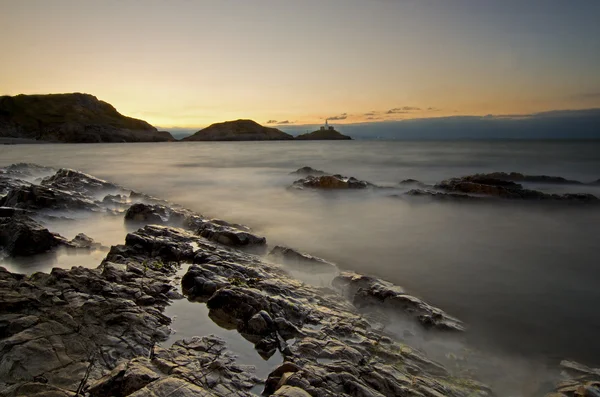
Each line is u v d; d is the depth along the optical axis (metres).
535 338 13.12
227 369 9.27
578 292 16.80
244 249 19.97
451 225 28.00
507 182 40.28
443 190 39.34
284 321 11.48
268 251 20.45
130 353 9.67
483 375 10.71
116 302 11.74
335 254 21.75
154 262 16.52
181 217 25.33
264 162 88.56
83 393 7.92
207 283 13.80
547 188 44.00
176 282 14.80
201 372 8.96
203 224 22.33
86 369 8.70
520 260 20.75
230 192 43.59
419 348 11.85
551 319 14.45
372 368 9.63
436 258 21.17
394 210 32.78
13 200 25.11
